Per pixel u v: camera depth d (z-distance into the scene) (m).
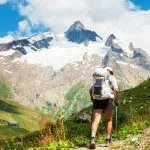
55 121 16.84
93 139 15.37
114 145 15.77
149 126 19.66
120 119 27.22
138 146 15.33
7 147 21.09
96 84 15.71
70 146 16.64
